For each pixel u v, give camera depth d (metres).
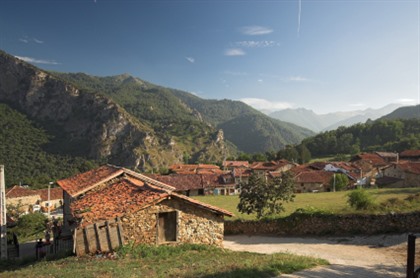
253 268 11.30
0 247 21.84
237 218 29.16
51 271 11.67
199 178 70.06
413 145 115.31
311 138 170.25
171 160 193.00
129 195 17.36
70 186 23.23
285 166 94.44
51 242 22.81
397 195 37.16
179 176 69.94
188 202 16.50
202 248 15.61
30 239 30.44
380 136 149.50
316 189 62.22
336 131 176.50
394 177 60.69
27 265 16.73
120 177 22.69
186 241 16.48
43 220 37.12
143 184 20.42
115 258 13.54
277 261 12.88
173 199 16.27
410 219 21.19
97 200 17.73
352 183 65.00
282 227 25.64
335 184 60.94
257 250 20.38
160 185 23.72
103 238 14.40
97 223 14.35
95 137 184.88
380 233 21.70
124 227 14.96
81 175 26.77
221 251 15.65
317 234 23.97
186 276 10.34
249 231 27.06
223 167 117.62
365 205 24.61
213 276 10.18
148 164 176.50
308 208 26.73
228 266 11.74
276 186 27.56
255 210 27.86
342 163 83.81
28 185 102.00
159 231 15.91
